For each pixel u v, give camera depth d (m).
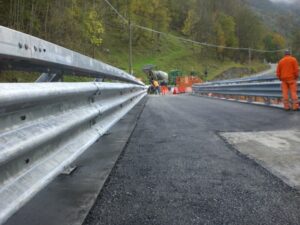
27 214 2.34
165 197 2.78
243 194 2.86
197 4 105.88
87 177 3.17
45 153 2.29
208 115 8.66
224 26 106.50
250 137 5.37
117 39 86.25
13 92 1.77
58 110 2.63
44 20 32.16
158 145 4.76
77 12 40.03
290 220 2.38
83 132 3.26
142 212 2.49
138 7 86.75
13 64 2.76
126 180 3.20
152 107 11.59
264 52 126.00
